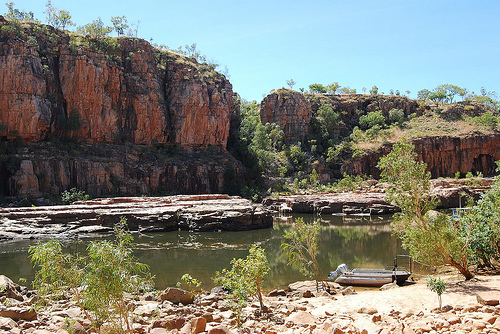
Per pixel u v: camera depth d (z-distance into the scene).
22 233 47.16
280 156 131.38
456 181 97.19
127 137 104.06
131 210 55.06
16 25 88.94
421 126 148.00
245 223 54.38
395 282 22.73
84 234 49.00
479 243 22.59
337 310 14.77
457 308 13.35
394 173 19.80
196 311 14.79
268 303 16.78
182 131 112.38
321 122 149.12
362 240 44.28
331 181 127.25
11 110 82.81
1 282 18.33
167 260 34.59
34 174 77.88
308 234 25.52
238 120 138.75
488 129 138.12
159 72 115.69
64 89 93.75
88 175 87.00
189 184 104.19
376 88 183.12
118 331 10.68
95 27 108.44
